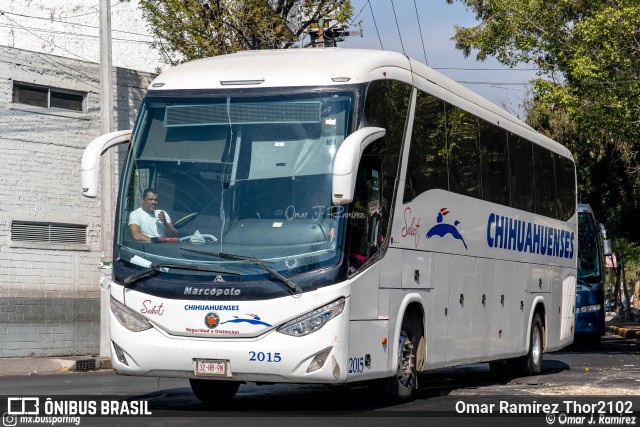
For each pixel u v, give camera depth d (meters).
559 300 23.16
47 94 27.34
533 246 21.17
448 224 16.45
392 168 14.31
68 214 27.45
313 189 12.98
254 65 13.98
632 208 50.50
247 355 12.70
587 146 48.22
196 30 30.83
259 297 12.68
